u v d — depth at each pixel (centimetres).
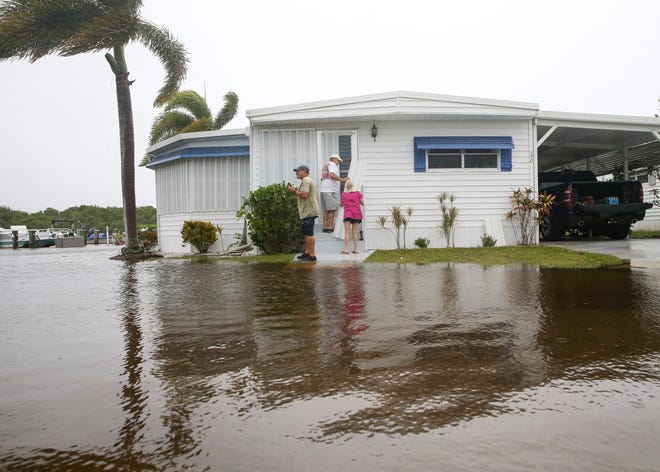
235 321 311
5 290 498
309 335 268
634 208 971
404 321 300
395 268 618
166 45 1224
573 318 300
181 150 1227
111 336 278
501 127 1016
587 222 1002
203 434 145
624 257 657
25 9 995
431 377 194
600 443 135
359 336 263
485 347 237
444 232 1001
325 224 934
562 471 120
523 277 498
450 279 495
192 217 1212
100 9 1076
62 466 128
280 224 916
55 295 454
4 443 142
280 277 548
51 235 2559
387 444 137
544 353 225
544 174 1210
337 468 123
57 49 1034
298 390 182
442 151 1016
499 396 172
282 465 125
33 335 283
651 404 163
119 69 1115
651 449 131
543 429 145
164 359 228
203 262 823
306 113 962
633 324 281
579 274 512
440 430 145
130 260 983
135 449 137
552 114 999
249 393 180
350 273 570
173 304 386
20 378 203
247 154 1171
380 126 1001
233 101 2227
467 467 123
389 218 998
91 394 182
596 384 183
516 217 1012
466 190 1010
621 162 1537
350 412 160
